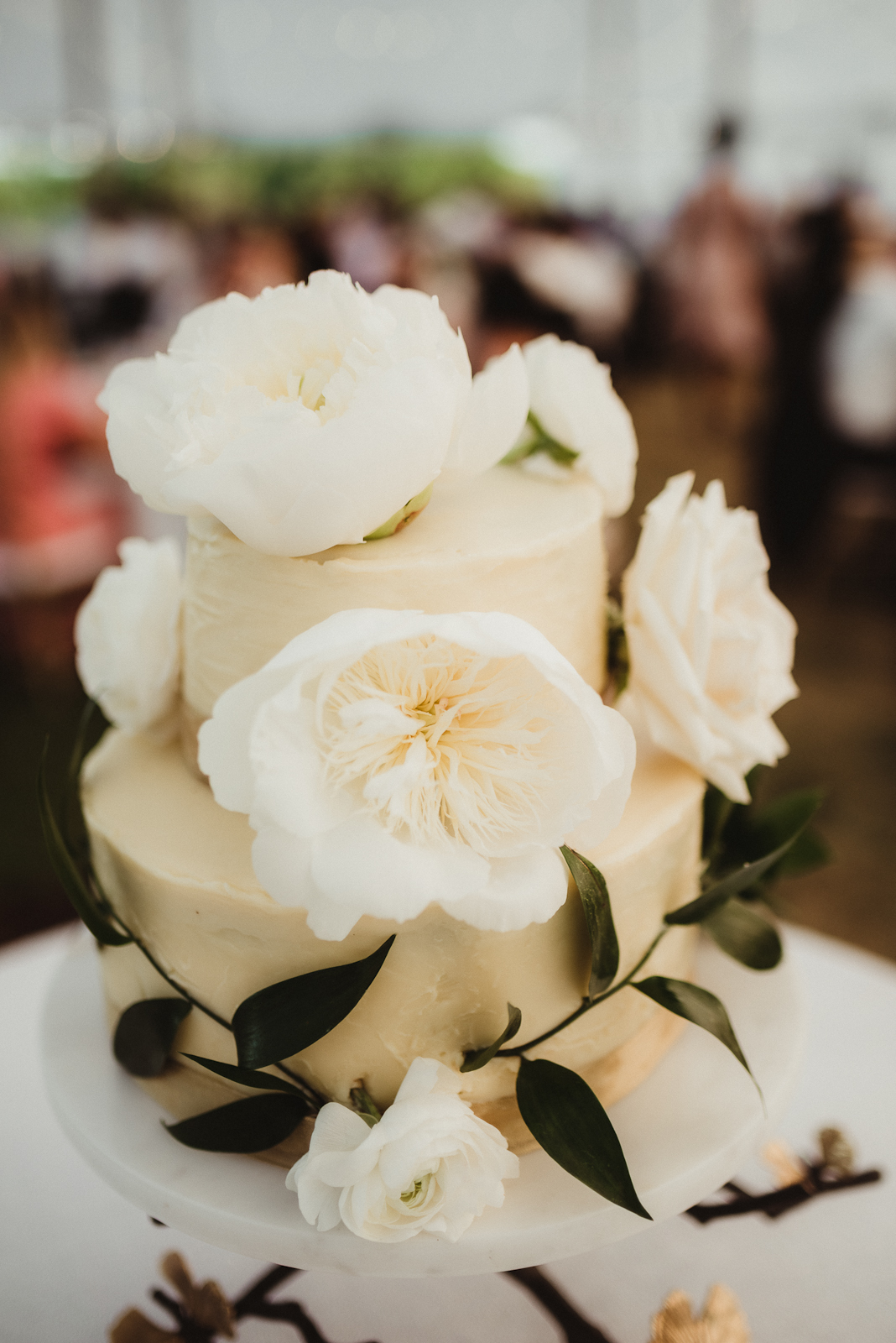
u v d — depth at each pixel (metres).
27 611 1.87
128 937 0.50
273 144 3.11
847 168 2.43
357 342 0.44
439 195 3.20
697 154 3.08
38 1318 0.56
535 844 0.41
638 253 2.99
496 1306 0.58
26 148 2.52
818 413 2.26
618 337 2.84
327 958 0.45
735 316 2.66
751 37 3.01
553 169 3.41
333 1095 0.47
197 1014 0.49
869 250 2.20
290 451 0.42
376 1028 0.46
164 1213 0.47
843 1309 0.57
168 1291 0.58
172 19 2.91
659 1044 0.54
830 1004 0.74
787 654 0.54
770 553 2.44
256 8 3.01
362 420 0.42
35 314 1.75
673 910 0.52
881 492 2.44
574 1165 0.45
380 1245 0.45
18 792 1.64
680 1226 0.62
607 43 3.26
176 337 0.49
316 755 0.40
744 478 2.71
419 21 3.13
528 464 0.57
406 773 0.40
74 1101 0.53
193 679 0.52
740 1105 0.52
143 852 0.48
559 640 0.50
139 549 0.56
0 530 1.79
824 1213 0.62
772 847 0.58
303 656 0.39
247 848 0.48
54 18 2.68
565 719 0.41
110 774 0.55
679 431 3.02
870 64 2.84
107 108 2.82
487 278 2.71
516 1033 0.47
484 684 0.42
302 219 2.79
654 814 0.50
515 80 3.31
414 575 0.47
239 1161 0.49
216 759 0.40
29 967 0.80
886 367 2.21
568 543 0.50
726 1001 0.58
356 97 3.21
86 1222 0.62
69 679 1.92
